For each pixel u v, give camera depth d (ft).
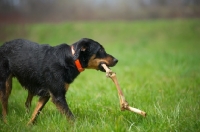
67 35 126.62
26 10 155.63
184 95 30.40
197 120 22.66
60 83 24.04
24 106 28.55
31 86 25.44
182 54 64.34
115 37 120.67
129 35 120.26
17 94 33.47
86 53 24.79
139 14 149.38
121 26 129.08
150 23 130.72
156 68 51.24
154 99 30.22
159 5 150.30
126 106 23.18
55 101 24.23
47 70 24.20
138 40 114.21
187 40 109.29
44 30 132.26
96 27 130.82
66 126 22.90
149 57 63.98
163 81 39.04
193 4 147.33
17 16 151.74
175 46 98.17
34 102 30.73
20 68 25.23
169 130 21.93
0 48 26.48
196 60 55.62
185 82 37.86
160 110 24.93
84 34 126.21
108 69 24.26
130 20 148.25
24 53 25.29
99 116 24.75
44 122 24.29
